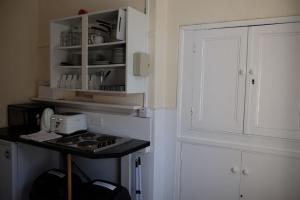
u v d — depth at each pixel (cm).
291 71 202
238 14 219
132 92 235
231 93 225
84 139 250
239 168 224
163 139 257
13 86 309
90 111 287
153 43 243
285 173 207
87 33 254
